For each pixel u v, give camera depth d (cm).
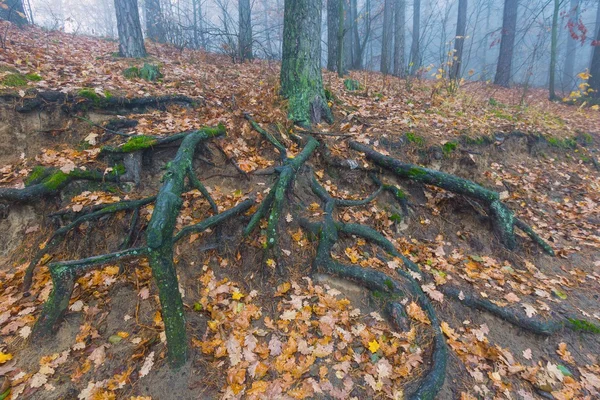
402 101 745
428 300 334
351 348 285
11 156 400
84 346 267
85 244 343
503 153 646
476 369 288
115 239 349
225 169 432
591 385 293
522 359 312
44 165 386
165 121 472
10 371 246
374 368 269
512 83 1520
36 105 419
